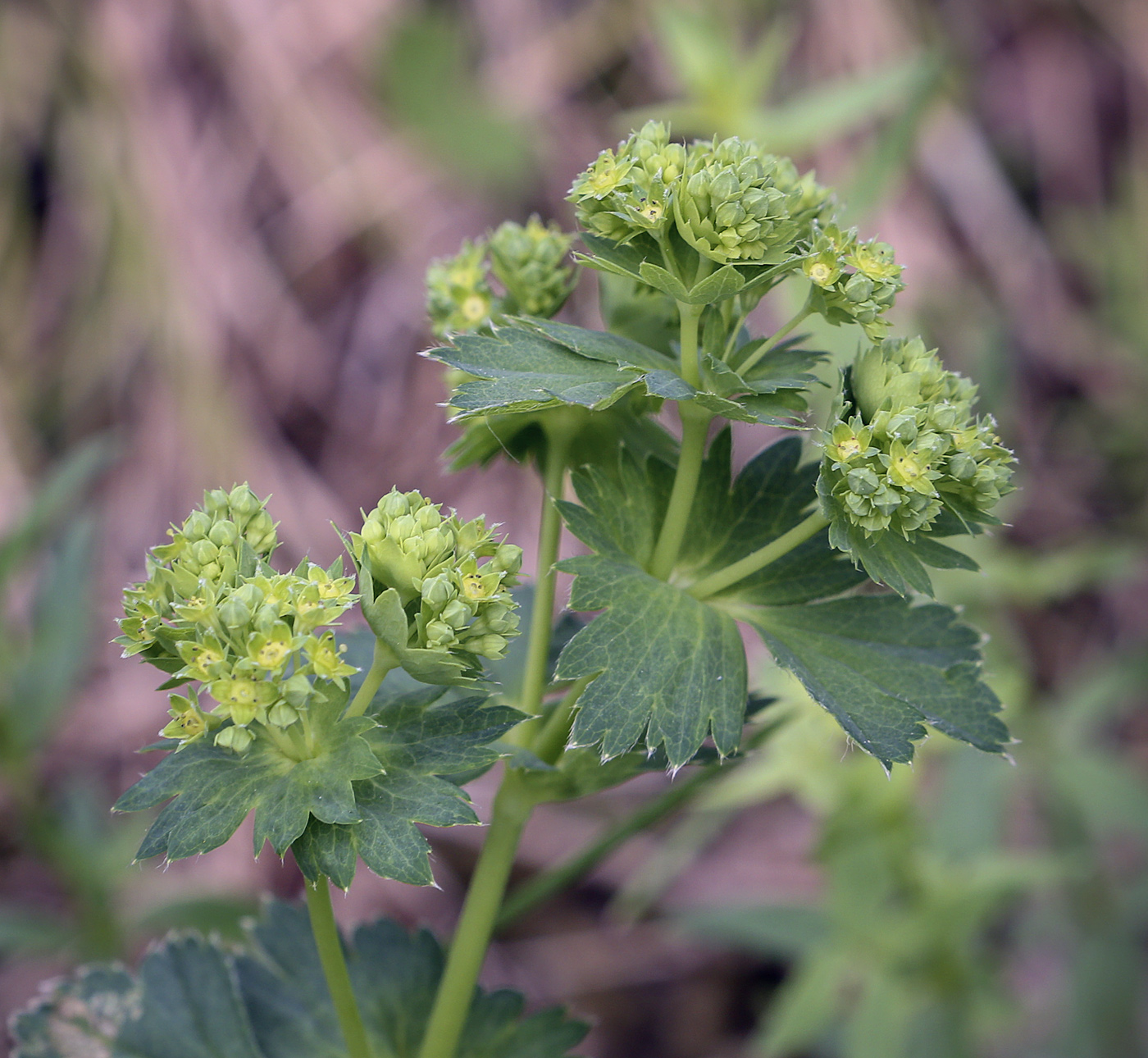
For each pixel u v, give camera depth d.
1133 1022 0.33
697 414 0.20
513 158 0.46
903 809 0.29
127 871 0.32
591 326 0.38
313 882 0.19
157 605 0.19
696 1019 0.37
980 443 0.20
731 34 0.46
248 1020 0.22
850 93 0.31
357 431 0.45
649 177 0.20
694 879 0.40
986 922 0.34
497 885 0.21
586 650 0.20
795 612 0.21
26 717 0.30
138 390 0.45
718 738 0.20
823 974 0.29
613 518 0.21
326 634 0.19
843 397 0.20
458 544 0.19
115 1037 0.22
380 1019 0.22
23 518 0.30
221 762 0.19
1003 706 0.20
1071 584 0.33
